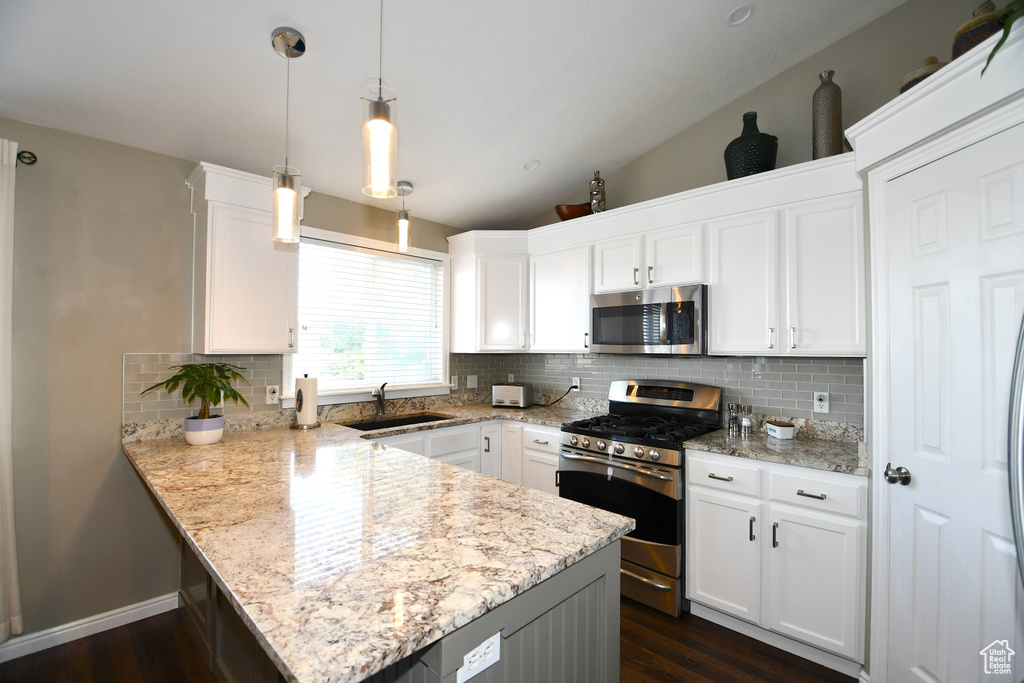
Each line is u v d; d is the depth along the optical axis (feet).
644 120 9.00
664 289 8.54
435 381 11.71
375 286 10.55
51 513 6.53
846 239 6.69
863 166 5.69
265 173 8.39
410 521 3.81
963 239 4.38
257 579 2.79
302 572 2.89
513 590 2.77
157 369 7.35
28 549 6.37
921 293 4.91
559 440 9.34
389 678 2.99
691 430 8.18
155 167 7.41
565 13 6.18
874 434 5.58
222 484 4.82
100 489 6.89
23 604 6.35
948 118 4.44
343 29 5.72
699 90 8.38
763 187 7.53
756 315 7.55
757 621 6.59
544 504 4.26
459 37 6.22
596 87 7.80
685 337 8.21
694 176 9.32
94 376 6.84
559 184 10.88
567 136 9.08
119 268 7.06
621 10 6.31
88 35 5.23
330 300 9.72
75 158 6.72
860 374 7.31
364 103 4.04
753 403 8.46
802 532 6.23
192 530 3.57
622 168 10.53
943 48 6.66
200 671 6.07
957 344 4.47
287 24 5.49
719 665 6.18
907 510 5.11
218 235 7.27
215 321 7.22
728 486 6.91
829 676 5.96
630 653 6.42
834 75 7.63
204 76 6.09
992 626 4.11
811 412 7.79
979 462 4.24
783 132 8.18
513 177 10.24
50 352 6.49
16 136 6.29
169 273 7.50
